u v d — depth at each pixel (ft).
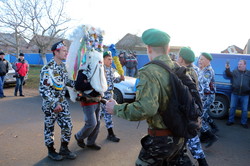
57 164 11.10
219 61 20.89
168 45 6.51
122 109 6.10
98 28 11.07
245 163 11.98
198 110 6.32
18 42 47.96
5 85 38.34
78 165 11.08
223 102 20.53
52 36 47.11
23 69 29.78
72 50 10.91
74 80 11.12
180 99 6.01
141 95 5.80
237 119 21.20
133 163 11.48
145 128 17.31
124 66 41.52
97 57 10.84
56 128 16.52
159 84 5.87
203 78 13.60
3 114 20.27
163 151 6.25
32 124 17.42
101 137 14.98
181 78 6.54
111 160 11.73
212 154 13.03
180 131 5.97
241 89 18.29
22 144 13.48
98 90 10.91
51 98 10.54
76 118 19.38
